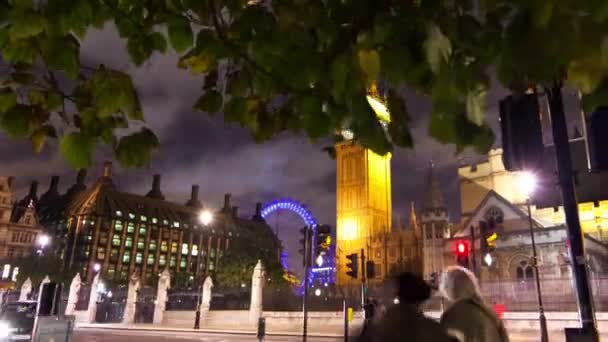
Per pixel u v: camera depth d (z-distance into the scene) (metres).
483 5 1.52
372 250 92.06
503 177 67.69
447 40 1.57
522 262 43.94
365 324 3.32
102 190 137.38
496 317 4.12
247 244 100.69
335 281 92.00
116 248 132.38
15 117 2.18
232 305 45.34
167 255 144.38
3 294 37.12
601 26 1.32
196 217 158.75
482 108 1.68
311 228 19.20
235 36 2.28
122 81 2.14
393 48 1.70
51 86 2.20
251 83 2.55
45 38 2.12
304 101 2.27
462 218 70.81
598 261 41.56
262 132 2.62
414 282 3.16
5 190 105.81
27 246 106.31
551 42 1.40
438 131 1.79
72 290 55.22
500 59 1.58
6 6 2.04
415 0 1.76
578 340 5.13
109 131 2.29
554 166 5.55
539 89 4.76
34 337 11.55
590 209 46.09
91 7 2.10
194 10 2.34
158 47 2.41
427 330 3.00
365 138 2.10
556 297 34.75
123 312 53.97
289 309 42.12
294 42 2.03
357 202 98.00
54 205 151.12
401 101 2.13
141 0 2.37
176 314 47.59
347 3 1.97
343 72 1.93
